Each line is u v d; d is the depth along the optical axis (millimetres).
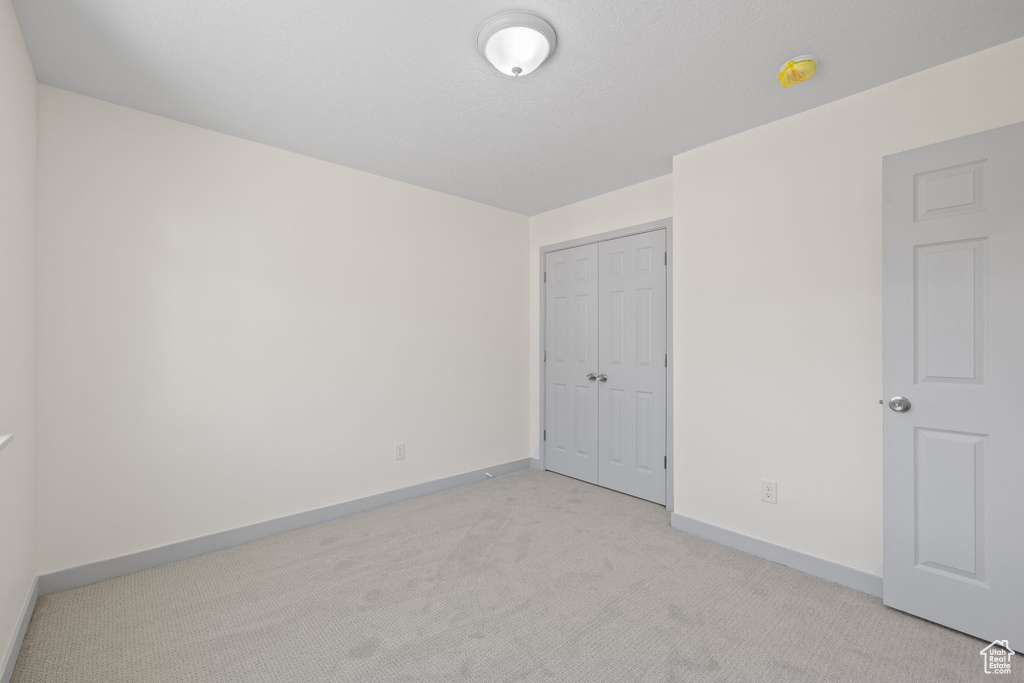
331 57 1907
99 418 2209
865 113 2150
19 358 1730
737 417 2588
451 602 2018
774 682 1546
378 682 1549
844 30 1738
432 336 3537
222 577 2232
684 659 1660
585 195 3693
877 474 2115
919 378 1904
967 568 1787
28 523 1890
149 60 1917
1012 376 1700
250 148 2688
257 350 2697
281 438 2781
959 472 1810
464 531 2775
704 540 2664
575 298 3893
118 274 2264
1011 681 1542
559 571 2293
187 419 2457
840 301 2227
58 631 1800
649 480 3326
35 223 2027
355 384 3109
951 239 1825
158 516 2365
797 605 2002
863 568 2141
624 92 2168
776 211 2441
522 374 4199
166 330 2396
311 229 2918
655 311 3309
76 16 1645
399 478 3330
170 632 1803
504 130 2561
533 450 4262
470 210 3803
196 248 2494
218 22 1689
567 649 1713
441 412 3586
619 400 3543
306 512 2854
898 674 1580
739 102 2260
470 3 1603
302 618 1899
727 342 2631
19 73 1694
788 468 2391
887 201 1975
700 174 2762
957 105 1917
